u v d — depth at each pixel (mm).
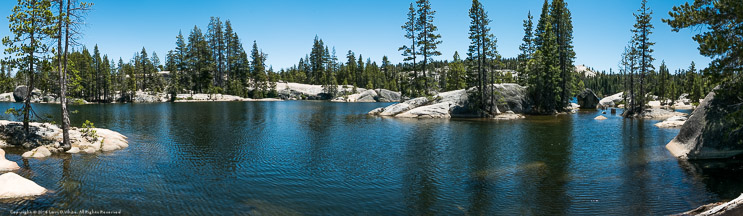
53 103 66625
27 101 17344
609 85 139125
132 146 18547
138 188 10891
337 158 16031
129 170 13156
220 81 93250
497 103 43594
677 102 80312
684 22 13820
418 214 9008
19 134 17031
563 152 17375
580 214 8969
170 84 83812
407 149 18422
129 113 42000
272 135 23672
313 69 120750
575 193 10672
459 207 9523
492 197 10359
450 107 41281
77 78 17812
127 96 78125
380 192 10875
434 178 12523
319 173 13219
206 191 10758
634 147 18469
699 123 15781
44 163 13984
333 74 113562
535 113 46875
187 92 88875
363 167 14211
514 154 16938
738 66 12617
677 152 16016
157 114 40750
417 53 46438
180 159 15422
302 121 33938
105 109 49656
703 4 13328
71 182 11344
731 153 14828
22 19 15711
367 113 45406
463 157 16281
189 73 88250
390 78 131500
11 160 14367
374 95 99625
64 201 9500
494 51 41406
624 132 25078
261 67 98875
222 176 12602
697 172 12867
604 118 37844
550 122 33625
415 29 46219
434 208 9445
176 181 11797
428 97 43906
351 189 11180
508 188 11250
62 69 16969
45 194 10016
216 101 81125
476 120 35844
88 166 13602
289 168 13977
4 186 9680
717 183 11438
